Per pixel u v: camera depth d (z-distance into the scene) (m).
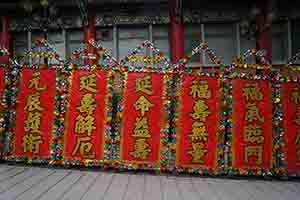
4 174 4.65
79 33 8.94
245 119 5.50
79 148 5.46
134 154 5.44
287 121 5.51
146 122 5.49
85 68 5.61
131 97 5.55
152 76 5.59
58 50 8.88
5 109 5.52
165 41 8.81
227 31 8.76
